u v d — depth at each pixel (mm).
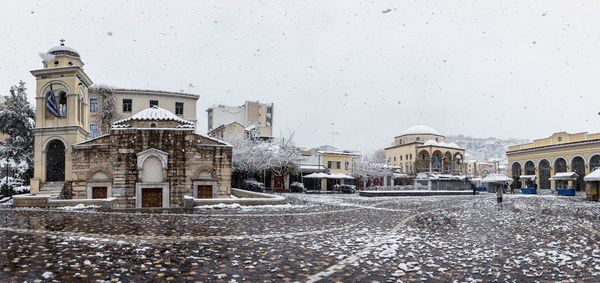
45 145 33062
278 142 59781
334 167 67750
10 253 10430
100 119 49188
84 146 30016
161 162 29531
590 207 30234
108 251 10773
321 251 11156
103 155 29875
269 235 13891
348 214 22359
